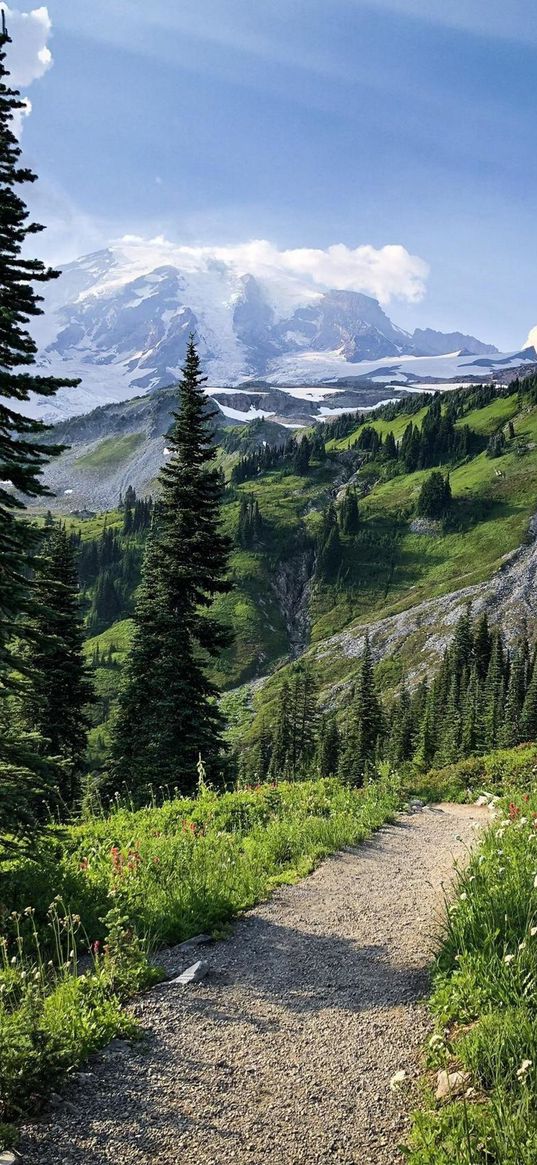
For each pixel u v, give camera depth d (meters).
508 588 153.75
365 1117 5.02
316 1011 6.79
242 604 185.75
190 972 7.63
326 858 13.37
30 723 29.72
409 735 88.62
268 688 150.50
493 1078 4.93
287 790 20.05
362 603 181.25
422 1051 5.82
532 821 10.50
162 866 10.93
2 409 9.79
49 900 9.19
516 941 6.59
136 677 27.66
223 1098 5.29
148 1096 5.30
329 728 90.69
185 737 26.52
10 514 9.61
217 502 28.17
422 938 8.63
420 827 17.05
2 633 9.45
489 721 86.06
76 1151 4.64
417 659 138.75
